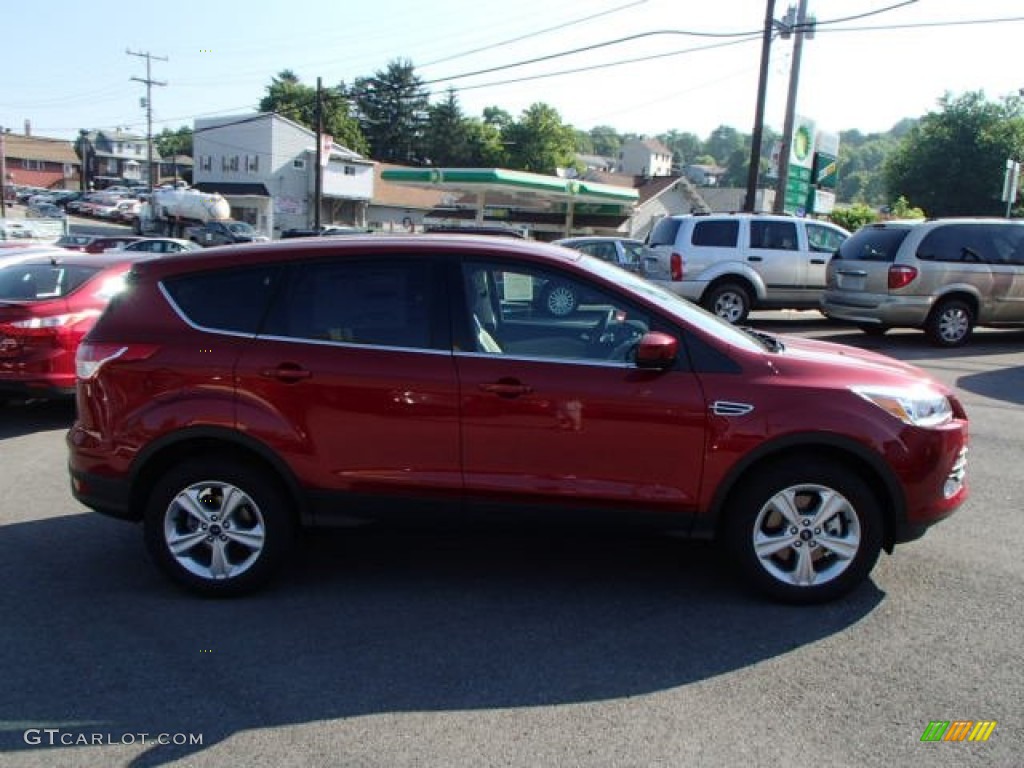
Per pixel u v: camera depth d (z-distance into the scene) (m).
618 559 4.71
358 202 65.38
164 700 3.33
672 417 3.90
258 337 4.12
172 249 24.56
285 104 89.75
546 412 3.94
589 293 4.09
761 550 4.05
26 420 8.20
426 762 2.93
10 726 3.16
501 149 92.06
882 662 3.58
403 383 3.99
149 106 59.47
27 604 4.16
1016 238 11.98
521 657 3.65
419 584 4.40
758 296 13.29
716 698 3.32
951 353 11.57
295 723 3.17
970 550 4.79
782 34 19.89
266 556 4.18
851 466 4.03
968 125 56.59
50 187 112.56
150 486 4.30
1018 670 3.52
